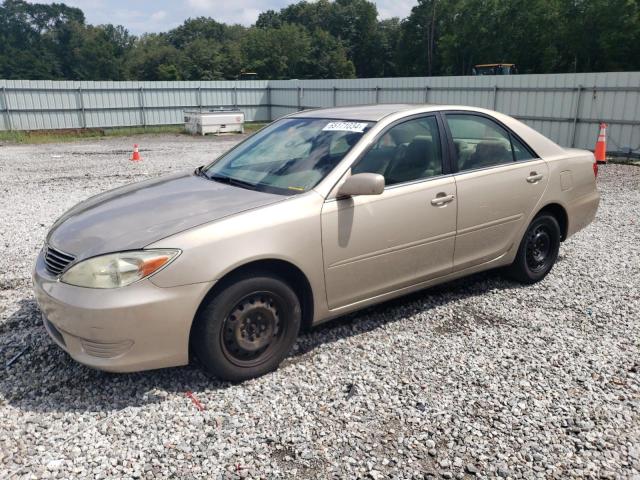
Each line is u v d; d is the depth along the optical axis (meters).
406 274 4.08
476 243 4.48
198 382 3.42
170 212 3.44
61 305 3.08
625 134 15.97
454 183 4.24
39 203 9.12
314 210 3.52
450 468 2.70
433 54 82.44
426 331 4.15
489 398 3.27
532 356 3.79
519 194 4.70
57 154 18.41
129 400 3.23
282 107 32.66
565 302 4.74
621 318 4.43
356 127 4.05
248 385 3.39
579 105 17.02
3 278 5.29
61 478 2.59
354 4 107.69
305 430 2.96
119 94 30.48
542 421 3.06
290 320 3.52
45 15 101.00
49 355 3.75
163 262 3.05
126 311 2.98
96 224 3.44
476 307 4.61
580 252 6.24
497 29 65.50
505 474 2.65
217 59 87.75
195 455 2.75
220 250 3.16
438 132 4.30
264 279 3.34
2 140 24.50
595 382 3.46
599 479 2.63
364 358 3.74
